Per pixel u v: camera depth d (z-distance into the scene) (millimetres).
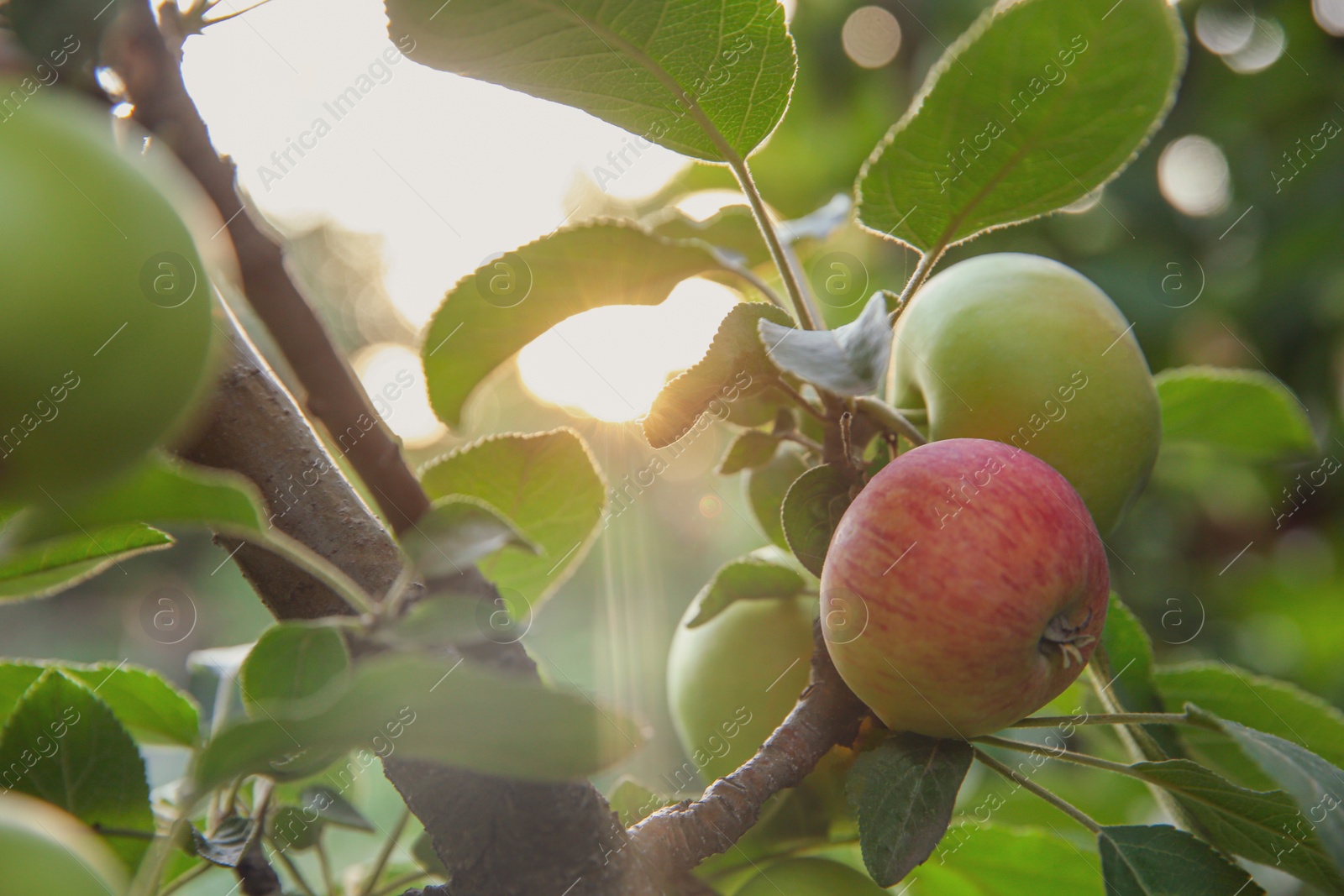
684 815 384
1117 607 450
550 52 409
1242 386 518
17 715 383
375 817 592
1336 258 837
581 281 477
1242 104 890
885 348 372
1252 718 467
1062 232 894
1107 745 537
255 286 328
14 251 287
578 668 1176
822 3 1017
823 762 452
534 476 472
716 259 478
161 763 487
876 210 454
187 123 321
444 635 329
